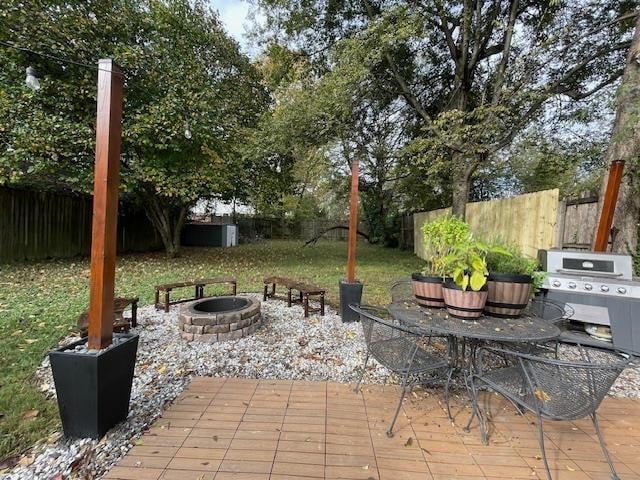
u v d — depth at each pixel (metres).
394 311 2.35
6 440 1.75
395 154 7.82
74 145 5.88
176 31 7.51
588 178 7.50
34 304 4.18
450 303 2.18
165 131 6.50
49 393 2.23
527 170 10.12
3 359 2.69
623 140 3.78
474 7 6.86
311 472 1.60
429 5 6.44
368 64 6.12
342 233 18.19
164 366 2.74
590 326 3.28
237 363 2.85
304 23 8.02
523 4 6.47
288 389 2.42
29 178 6.89
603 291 3.17
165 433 1.88
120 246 9.80
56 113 6.03
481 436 1.91
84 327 2.63
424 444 1.84
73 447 1.71
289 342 3.33
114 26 6.52
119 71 1.87
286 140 6.92
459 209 6.77
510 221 5.65
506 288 2.16
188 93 6.90
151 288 5.38
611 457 1.77
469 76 7.29
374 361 2.91
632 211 3.94
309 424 2.00
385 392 2.41
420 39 6.47
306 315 4.15
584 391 1.67
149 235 10.95
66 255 8.11
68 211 8.17
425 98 8.66
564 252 3.56
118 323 2.92
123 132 6.16
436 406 2.24
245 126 8.61
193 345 3.19
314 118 6.66
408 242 12.38
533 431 1.99
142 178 6.60
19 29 5.43
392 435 1.91
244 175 7.97
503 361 2.82
